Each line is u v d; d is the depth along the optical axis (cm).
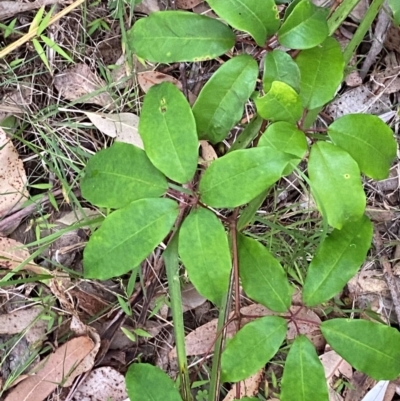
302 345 38
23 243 54
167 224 37
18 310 53
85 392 52
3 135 52
